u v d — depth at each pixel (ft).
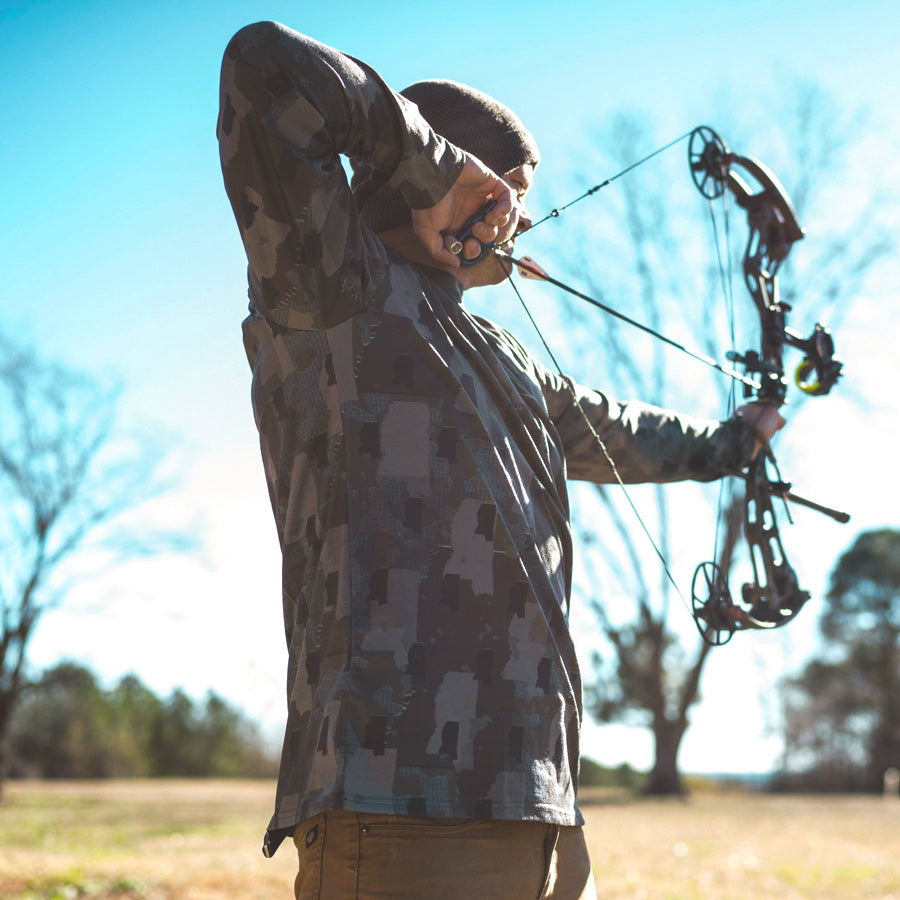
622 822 52.19
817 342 7.44
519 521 4.58
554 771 4.43
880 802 85.76
